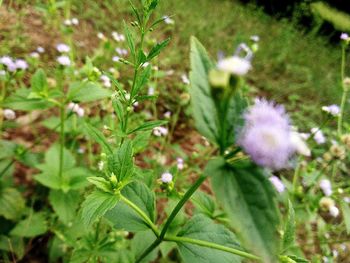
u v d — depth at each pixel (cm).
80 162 16
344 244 17
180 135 21
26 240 13
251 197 5
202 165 19
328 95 32
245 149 5
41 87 12
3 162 14
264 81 32
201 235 8
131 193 8
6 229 13
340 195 17
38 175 13
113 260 11
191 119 22
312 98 31
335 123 26
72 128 15
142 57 9
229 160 6
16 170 16
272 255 5
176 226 10
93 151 18
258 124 5
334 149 14
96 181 7
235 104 6
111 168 7
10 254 13
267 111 5
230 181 5
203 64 6
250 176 5
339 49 41
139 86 9
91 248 11
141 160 18
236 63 5
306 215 13
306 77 34
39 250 14
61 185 13
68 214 13
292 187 14
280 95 30
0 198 13
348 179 19
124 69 22
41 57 21
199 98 6
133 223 8
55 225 13
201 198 11
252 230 5
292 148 5
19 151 13
